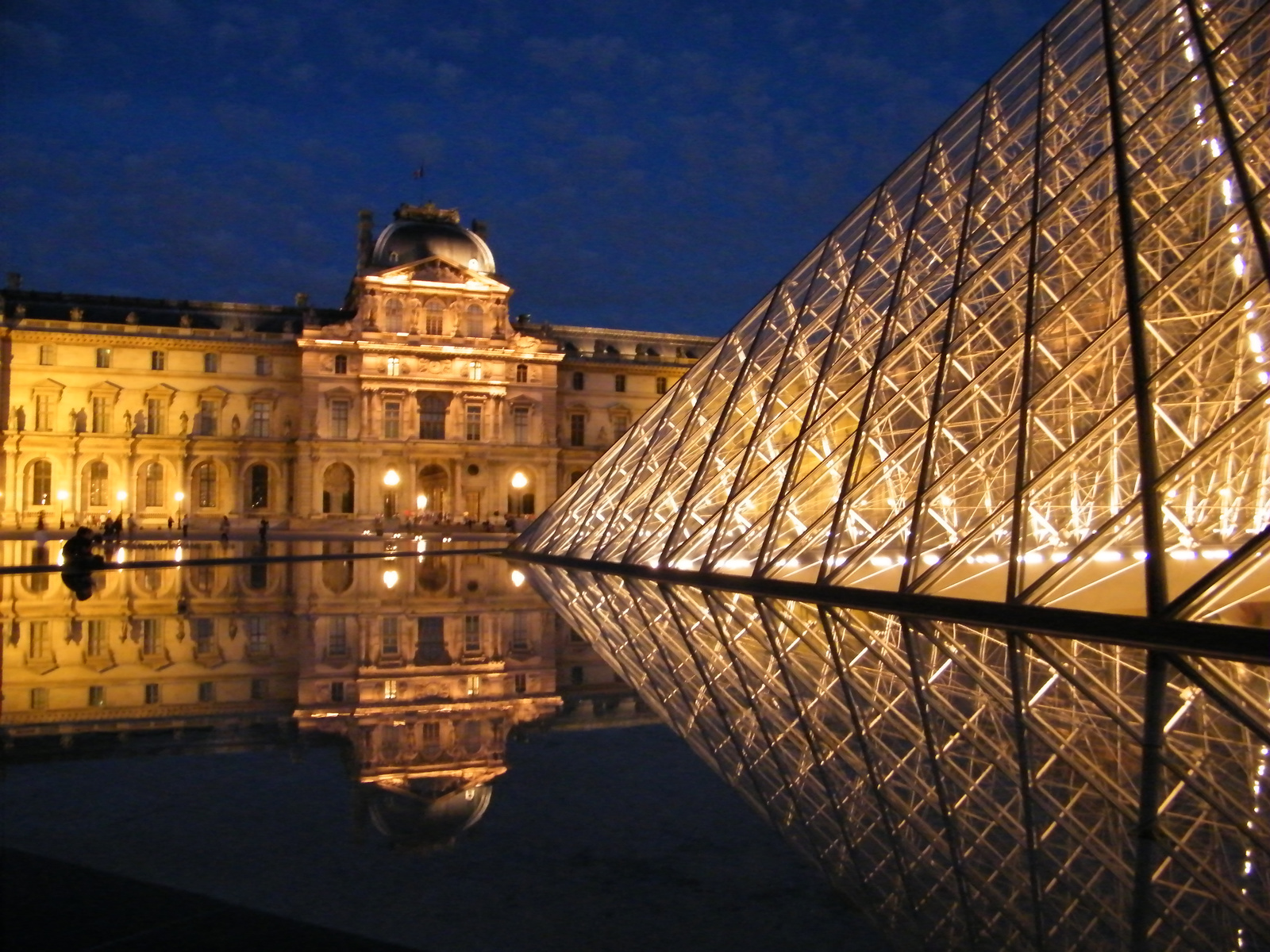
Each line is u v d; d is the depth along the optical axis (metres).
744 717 13.51
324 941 6.66
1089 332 25.69
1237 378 23.31
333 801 10.02
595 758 11.72
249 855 8.38
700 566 32.16
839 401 30.84
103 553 63.56
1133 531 19.97
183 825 9.21
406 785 10.66
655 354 148.12
